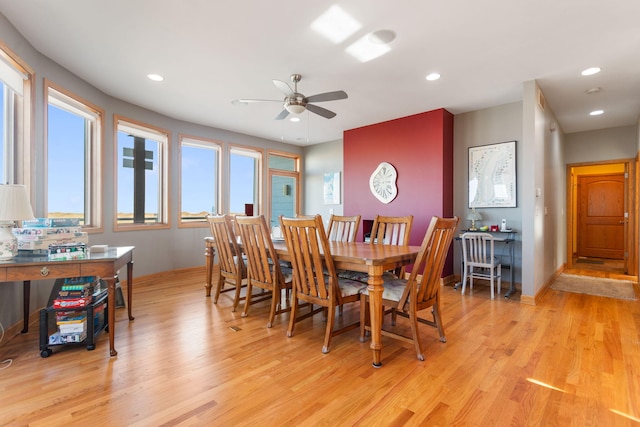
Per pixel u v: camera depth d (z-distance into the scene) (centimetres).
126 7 221
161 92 384
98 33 255
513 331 267
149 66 314
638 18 232
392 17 232
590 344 240
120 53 288
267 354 222
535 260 349
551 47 275
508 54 287
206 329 267
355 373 197
